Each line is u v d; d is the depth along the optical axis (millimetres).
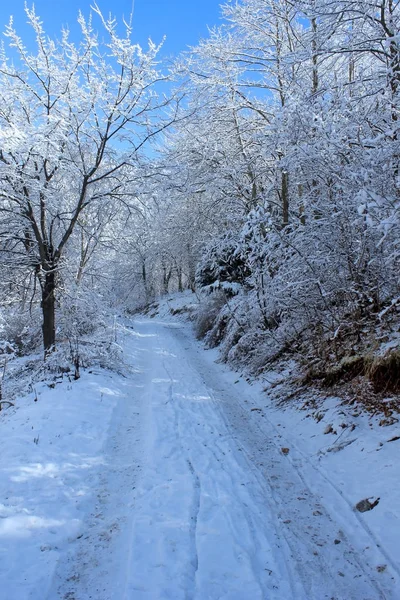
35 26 9820
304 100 6578
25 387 9125
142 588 2801
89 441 5703
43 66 10188
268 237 7344
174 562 3053
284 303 7934
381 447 4387
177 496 4074
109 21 9820
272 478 4629
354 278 6465
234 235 12336
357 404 5449
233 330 12383
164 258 35531
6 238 10734
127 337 16156
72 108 10398
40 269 10539
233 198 13969
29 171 10016
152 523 3604
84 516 3936
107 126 10375
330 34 7145
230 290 15391
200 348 15711
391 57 6316
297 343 8219
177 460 5008
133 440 5992
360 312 6633
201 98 12742
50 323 10750
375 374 5449
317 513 3850
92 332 12477
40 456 5039
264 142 8109
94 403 7363
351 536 3438
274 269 8758
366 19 6938
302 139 6602
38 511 3889
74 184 12117
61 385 8430
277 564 3076
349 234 6242
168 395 8250
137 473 4820
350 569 3055
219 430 6176
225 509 3799
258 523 3607
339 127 5734
